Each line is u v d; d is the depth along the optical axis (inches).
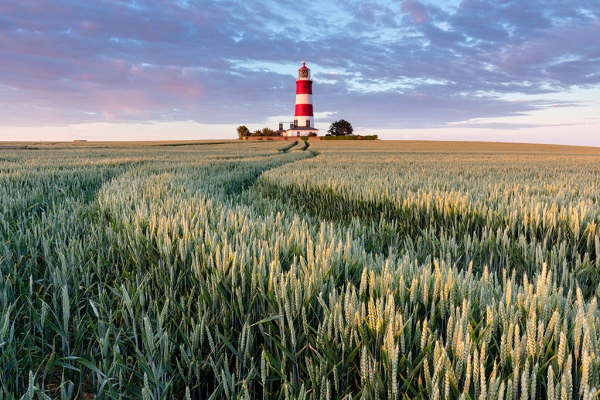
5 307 106.4
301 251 125.0
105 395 87.4
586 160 1042.1
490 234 174.2
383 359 65.9
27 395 69.2
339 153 1593.3
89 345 104.2
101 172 513.7
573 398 62.1
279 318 85.9
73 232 193.5
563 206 223.9
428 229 246.2
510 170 631.2
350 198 322.7
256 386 91.3
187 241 132.4
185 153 1369.3
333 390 75.0
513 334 71.3
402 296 86.0
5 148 1755.7
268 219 178.5
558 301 79.4
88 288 124.6
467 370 57.3
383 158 1089.4
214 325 97.9
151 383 83.7
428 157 1180.5
